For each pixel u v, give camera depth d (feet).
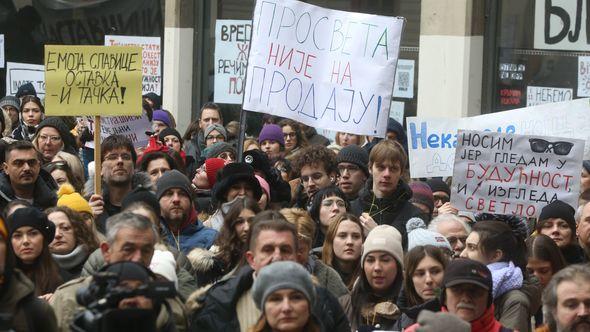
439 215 43.01
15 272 27.71
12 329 25.98
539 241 38.37
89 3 84.89
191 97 80.23
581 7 66.59
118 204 47.01
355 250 39.42
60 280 36.35
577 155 45.11
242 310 31.24
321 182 49.03
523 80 68.33
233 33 78.48
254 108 49.34
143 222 30.73
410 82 71.51
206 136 64.18
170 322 28.37
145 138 58.80
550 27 67.56
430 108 69.62
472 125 52.03
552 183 45.21
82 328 26.13
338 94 49.34
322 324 28.89
